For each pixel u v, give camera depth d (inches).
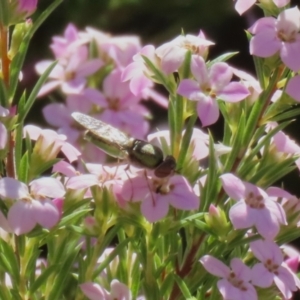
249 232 11.1
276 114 11.1
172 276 10.9
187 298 10.7
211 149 10.9
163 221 10.9
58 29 19.5
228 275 10.7
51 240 11.0
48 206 10.6
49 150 10.9
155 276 10.9
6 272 11.0
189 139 10.9
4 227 10.6
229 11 20.2
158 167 10.7
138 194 10.7
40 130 11.1
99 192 10.8
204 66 10.9
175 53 10.9
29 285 11.0
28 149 10.9
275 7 11.0
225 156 11.2
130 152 10.8
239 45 20.6
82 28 19.8
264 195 10.8
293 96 10.8
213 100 10.8
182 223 10.8
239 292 10.6
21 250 10.9
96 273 11.0
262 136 11.5
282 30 10.9
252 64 20.6
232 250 11.1
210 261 10.7
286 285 10.7
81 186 10.7
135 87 11.2
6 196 10.6
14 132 10.9
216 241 11.0
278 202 11.1
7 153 10.8
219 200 11.0
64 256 11.0
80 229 10.9
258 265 10.8
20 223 10.6
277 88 11.0
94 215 10.9
